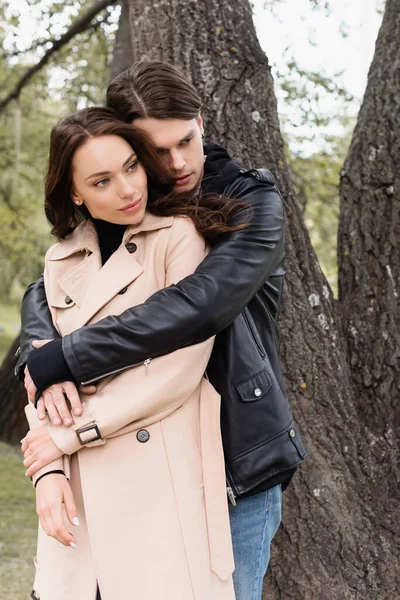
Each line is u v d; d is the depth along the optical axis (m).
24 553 3.74
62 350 1.56
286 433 1.68
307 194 7.66
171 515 1.56
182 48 2.65
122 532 1.56
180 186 1.79
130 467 1.57
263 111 2.65
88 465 1.59
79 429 1.54
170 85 1.74
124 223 1.65
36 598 1.66
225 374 1.66
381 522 2.51
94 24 6.44
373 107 2.92
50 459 1.56
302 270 2.59
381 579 2.43
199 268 1.61
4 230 10.80
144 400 1.54
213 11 2.67
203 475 1.61
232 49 2.65
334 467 2.48
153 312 1.55
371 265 2.79
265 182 1.78
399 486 2.58
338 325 2.71
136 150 1.67
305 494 2.44
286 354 2.49
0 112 7.46
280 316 2.50
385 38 3.00
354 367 2.72
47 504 1.53
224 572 1.59
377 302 2.76
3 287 13.93
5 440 6.51
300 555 2.42
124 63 5.65
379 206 2.82
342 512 2.46
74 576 1.61
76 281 1.71
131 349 1.54
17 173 9.92
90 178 1.61
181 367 1.57
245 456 1.64
